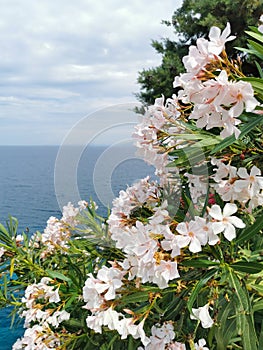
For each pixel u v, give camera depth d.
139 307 1.50
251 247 1.58
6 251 2.22
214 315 1.39
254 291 1.40
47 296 1.81
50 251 2.29
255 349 1.21
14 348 2.04
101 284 1.35
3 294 2.19
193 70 1.04
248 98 0.97
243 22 7.56
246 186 1.28
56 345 1.80
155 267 1.22
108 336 1.76
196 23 8.02
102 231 1.78
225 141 1.22
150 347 1.41
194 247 1.17
